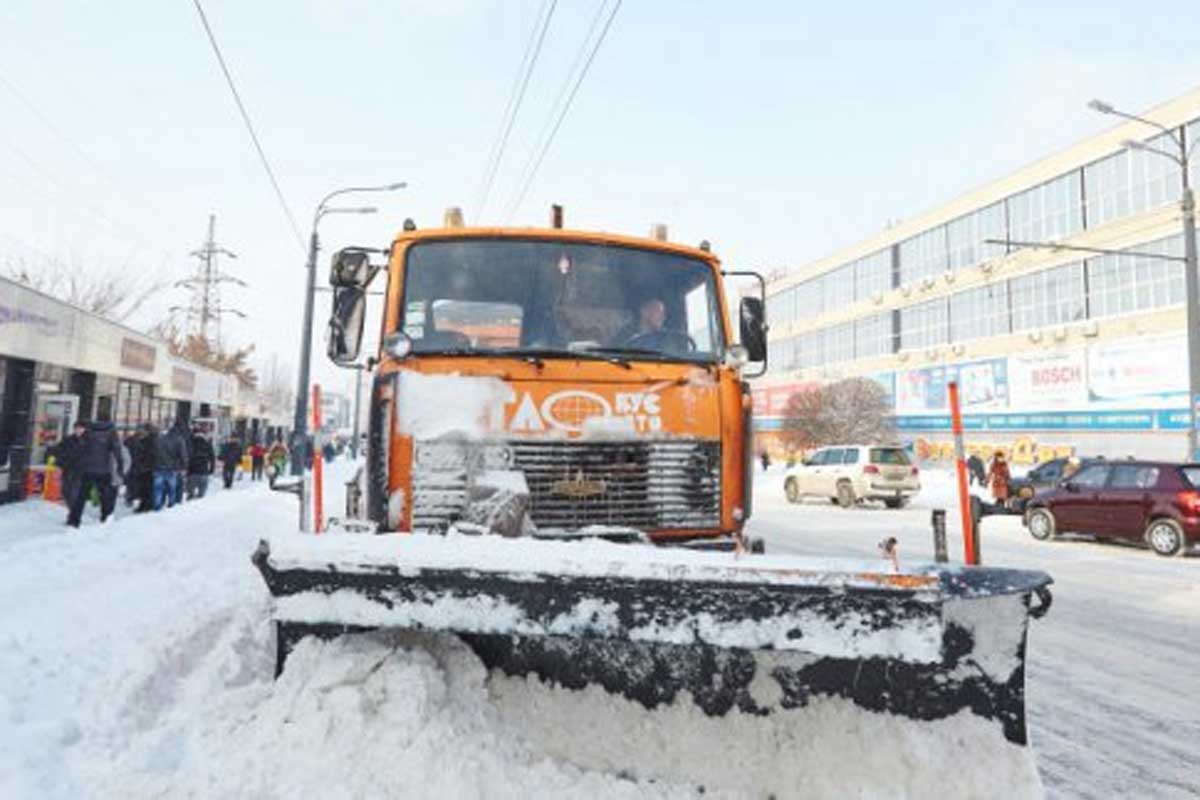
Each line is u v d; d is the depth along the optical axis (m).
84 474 11.29
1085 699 4.68
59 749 2.89
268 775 2.32
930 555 11.92
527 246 4.30
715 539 3.85
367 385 4.72
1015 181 39.62
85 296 40.84
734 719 2.72
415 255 4.18
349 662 2.58
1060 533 13.97
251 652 4.11
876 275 51.38
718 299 4.57
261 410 45.41
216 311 55.81
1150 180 32.16
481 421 3.58
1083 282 35.28
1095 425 33.91
